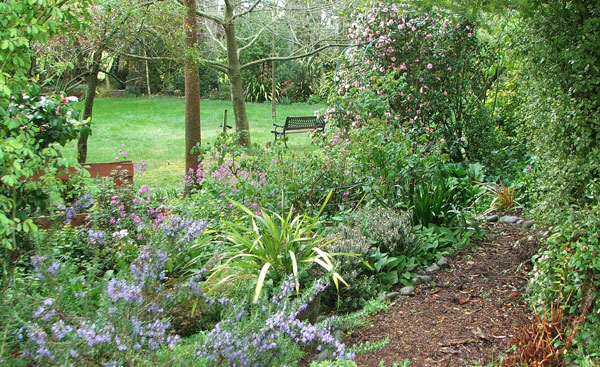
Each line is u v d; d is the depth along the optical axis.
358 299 3.64
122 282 2.50
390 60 7.38
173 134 13.94
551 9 3.77
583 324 2.84
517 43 4.15
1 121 3.05
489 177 6.60
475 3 3.93
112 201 4.36
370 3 7.35
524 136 6.32
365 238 4.05
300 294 3.24
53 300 2.39
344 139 5.59
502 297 3.60
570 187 3.58
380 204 4.79
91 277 2.83
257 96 22.80
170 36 6.89
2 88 2.81
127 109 18.38
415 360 2.96
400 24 7.08
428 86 7.38
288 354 2.62
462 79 7.47
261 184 4.85
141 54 8.48
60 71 6.48
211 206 4.75
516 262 4.07
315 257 3.39
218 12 10.69
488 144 7.32
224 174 4.99
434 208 4.68
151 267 2.83
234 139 5.16
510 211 5.28
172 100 21.28
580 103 3.64
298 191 4.89
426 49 7.29
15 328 2.41
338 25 10.64
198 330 3.01
